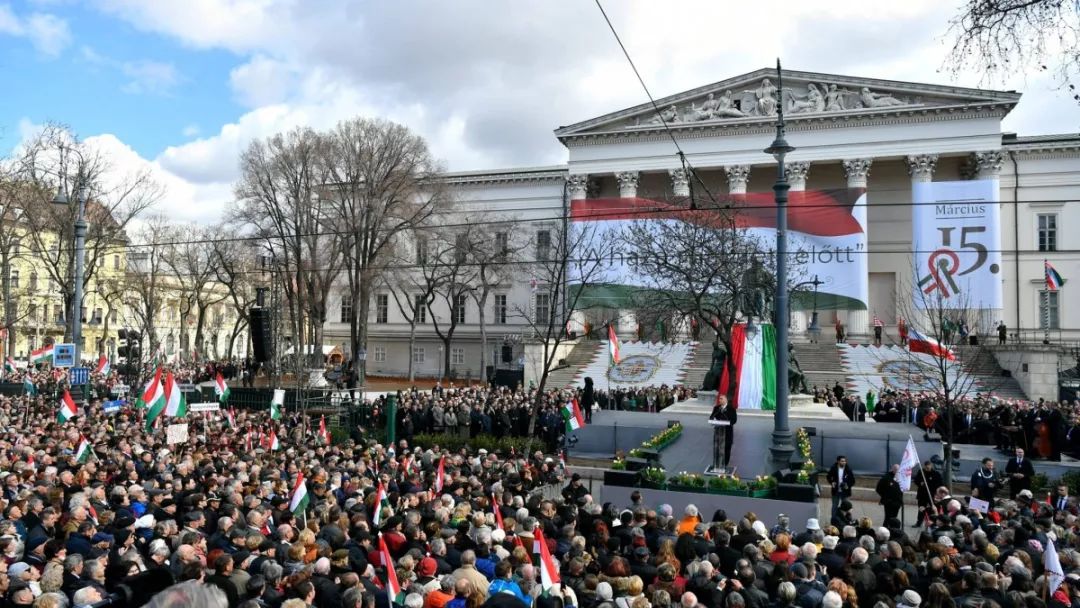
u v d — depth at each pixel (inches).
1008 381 1793.8
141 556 365.1
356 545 402.3
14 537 366.9
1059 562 382.6
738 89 2659.9
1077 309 2461.9
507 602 296.5
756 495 661.3
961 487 876.0
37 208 1823.3
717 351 1307.8
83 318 2603.3
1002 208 2564.0
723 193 2461.9
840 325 2292.1
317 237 2105.1
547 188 2977.4
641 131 2701.8
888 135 2463.1
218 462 657.0
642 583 339.3
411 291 2837.1
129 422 928.3
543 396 1327.5
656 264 1620.3
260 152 1991.9
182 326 2940.5
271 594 319.0
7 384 1569.9
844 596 337.1
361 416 1333.7
